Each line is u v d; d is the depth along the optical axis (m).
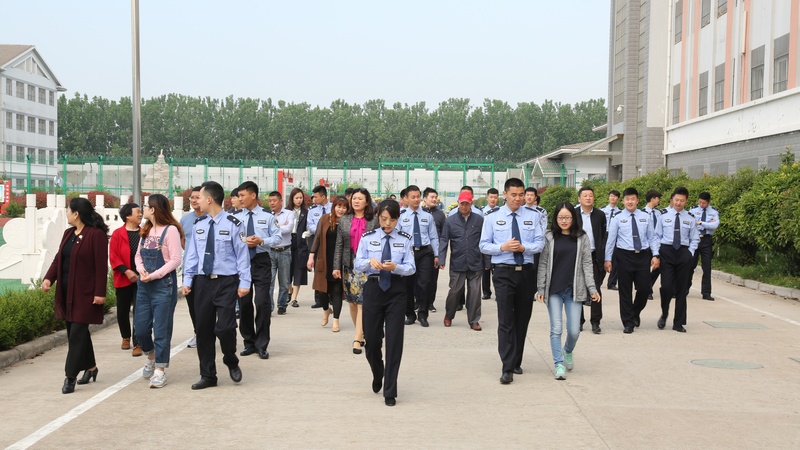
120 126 117.06
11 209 38.62
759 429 6.59
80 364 7.81
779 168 18.97
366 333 7.50
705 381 8.42
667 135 35.31
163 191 53.81
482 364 9.30
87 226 7.93
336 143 117.38
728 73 28.27
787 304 15.24
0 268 17.03
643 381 8.41
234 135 118.50
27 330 10.02
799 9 22.75
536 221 8.69
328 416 6.89
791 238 16.75
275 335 11.40
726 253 23.25
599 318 11.70
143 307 8.21
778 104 24.11
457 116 122.44
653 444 6.13
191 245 8.16
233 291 8.10
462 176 65.44
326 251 11.83
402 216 12.48
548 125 124.00
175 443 6.07
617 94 43.31
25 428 6.49
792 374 8.80
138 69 15.27
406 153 118.19
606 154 42.53
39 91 74.31
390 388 7.27
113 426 6.56
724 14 28.81
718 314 13.77
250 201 10.02
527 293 8.57
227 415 6.91
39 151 74.44
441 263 12.61
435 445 6.04
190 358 9.66
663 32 36.28
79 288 7.79
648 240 11.69
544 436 6.32
